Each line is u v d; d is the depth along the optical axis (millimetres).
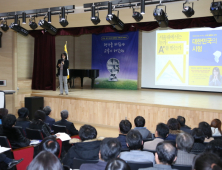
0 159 2756
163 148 1873
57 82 10289
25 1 5551
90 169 1991
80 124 7125
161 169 1822
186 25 6789
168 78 9297
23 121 4246
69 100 7359
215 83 8555
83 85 10953
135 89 9758
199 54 8742
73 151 2527
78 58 11078
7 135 3230
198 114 5789
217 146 2316
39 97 7289
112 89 9883
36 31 8672
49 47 9227
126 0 5406
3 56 8000
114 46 10070
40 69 9414
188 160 2363
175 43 9109
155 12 5047
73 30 8055
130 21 6973
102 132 6359
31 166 1207
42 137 3623
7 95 7988
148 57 9617
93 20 5629
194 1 6074
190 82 8953
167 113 6105
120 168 1325
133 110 6480
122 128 3338
